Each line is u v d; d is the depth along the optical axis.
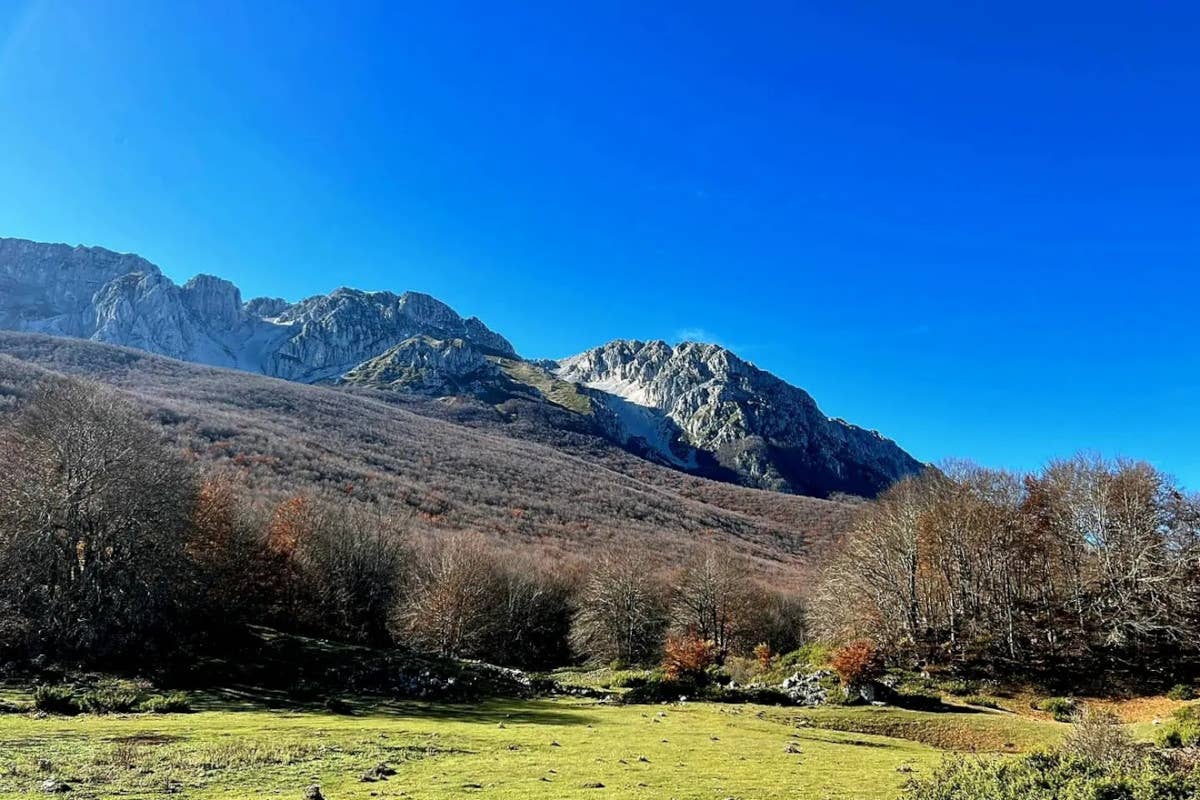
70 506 37.16
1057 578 55.75
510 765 17.97
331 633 59.66
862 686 37.31
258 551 56.62
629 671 52.72
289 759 16.98
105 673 31.80
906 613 54.06
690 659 43.34
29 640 33.03
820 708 35.91
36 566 35.69
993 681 46.00
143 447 41.75
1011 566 57.00
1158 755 16.27
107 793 12.60
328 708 29.05
